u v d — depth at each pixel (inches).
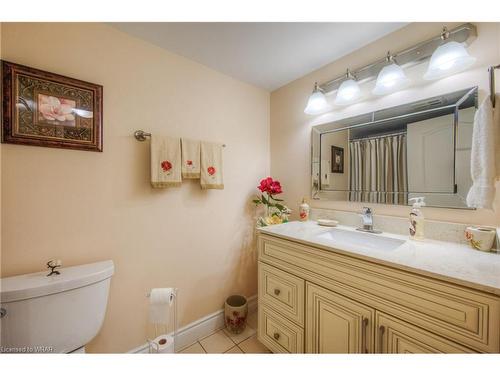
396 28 46.5
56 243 40.2
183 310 57.7
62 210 40.8
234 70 63.9
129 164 48.5
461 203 39.6
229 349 55.8
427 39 42.9
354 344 35.1
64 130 40.1
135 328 49.8
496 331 23.5
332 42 51.2
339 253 37.4
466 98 38.8
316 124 64.3
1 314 31.4
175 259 56.1
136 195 49.6
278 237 49.1
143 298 50.9
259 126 75.8
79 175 42.4
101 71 44.6
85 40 42.8
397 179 47.9
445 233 40.9
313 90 63.4
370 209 50.3
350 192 56.4
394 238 44.0
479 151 33.2
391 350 31.2
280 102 75.1
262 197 69.7
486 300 24.1
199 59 58.1
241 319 61.4
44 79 38.3
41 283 34.2
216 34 48.1
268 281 51.3
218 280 65.2
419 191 44.7
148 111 51.0
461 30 37.8
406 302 29.9
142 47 50.0
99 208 44.8
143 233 50.8
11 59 36.2
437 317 27.4
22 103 36.3
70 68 41.3
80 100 41.8
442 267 28.8
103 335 45.8
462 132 39.4
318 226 56.6
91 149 43.1
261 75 67.0
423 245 38.7
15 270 36.7
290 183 72.2
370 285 33.5
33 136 37.2
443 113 41.6
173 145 52.6
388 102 49.4
